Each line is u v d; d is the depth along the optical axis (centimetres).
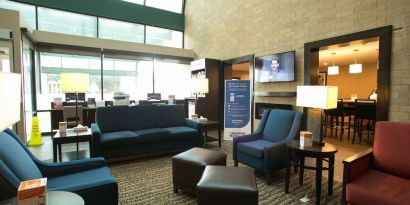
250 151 306
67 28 674
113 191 181
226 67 670
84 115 518
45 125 589
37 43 592
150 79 799
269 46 510
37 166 199
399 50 308
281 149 299
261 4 530
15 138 194
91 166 222
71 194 149
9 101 116
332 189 263
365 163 215
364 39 348
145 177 307
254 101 551
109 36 741
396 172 207
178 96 841
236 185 185
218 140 499
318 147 253
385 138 220
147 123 432
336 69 759
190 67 778
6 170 141
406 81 301
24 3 609
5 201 133
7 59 413
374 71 802
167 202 242
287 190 265
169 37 859
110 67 735
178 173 258
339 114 543
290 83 465
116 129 399
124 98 659
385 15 322
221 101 677
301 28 439
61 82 334
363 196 176
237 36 608
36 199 117
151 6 802
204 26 754
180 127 452
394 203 159
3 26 410
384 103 320
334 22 384
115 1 734
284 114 346
